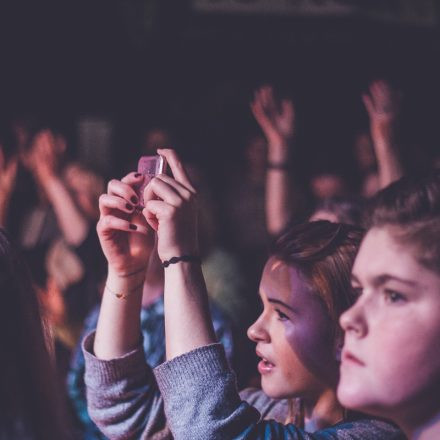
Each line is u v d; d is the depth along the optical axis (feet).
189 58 28.91
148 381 7.28
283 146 15.16
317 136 28.19
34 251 19.20
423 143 27.43
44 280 18.42
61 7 29.19
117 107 29.43
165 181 6.47
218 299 14.52
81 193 19.03
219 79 29.09
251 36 27.58
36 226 20.48
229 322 10.82
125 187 6.83
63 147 19.47
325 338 6.62
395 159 13.29
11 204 22.99
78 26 29.32
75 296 15.78
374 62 27.45
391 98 13.37
